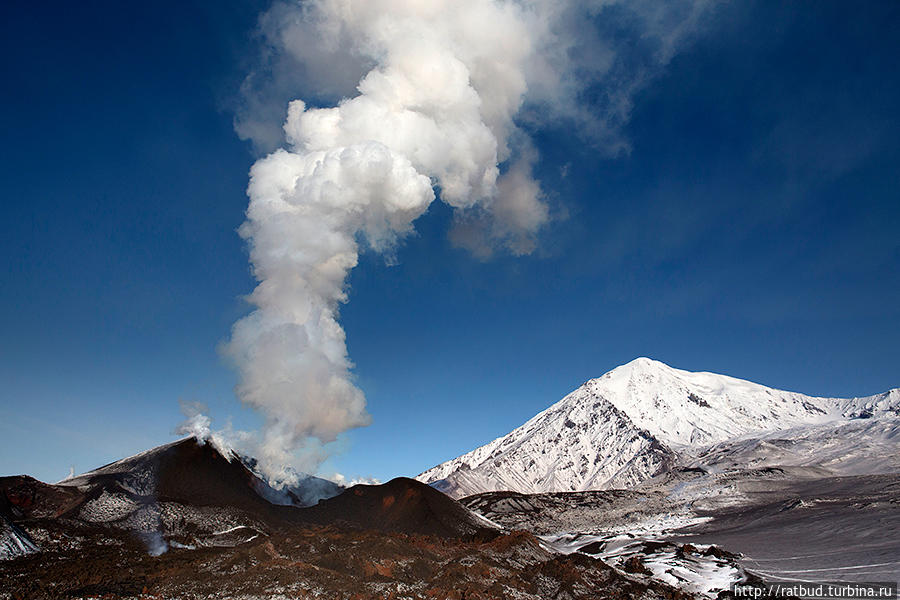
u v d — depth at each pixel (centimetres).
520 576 5747
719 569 8556
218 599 4059
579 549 12700
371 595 4306
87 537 5981
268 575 4453
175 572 4725
